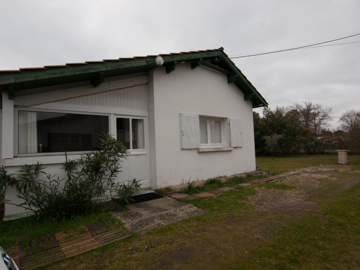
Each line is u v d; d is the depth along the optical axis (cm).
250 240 313
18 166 403
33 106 437
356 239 314
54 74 396
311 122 3450
